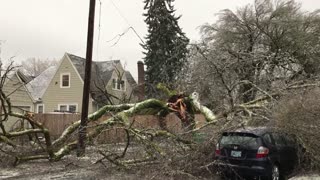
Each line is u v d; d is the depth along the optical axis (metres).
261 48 29.36
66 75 37.12
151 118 16.59
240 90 14.72
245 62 15.64
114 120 13.39
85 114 14.98
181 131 11.67
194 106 15.88
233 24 30.39
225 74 14.73
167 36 36.44
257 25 28.88
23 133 13.68
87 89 15.16
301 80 14.38
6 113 13.81
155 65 35.12
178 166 10.40
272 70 17.02
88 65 15.31
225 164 10.36
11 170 12.30
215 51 15.98
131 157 11.66
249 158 10.39
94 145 12.30
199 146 10.62
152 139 11.59
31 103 31.88
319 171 11.55
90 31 15.45
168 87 17.84
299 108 11.31
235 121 11.54
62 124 24.73
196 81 16.16
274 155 10.61
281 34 28.33
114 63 38.62
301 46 27.06
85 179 10.67
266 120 12.39
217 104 14.41
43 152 14.46
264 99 13.97
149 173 10.52
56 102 37.28
